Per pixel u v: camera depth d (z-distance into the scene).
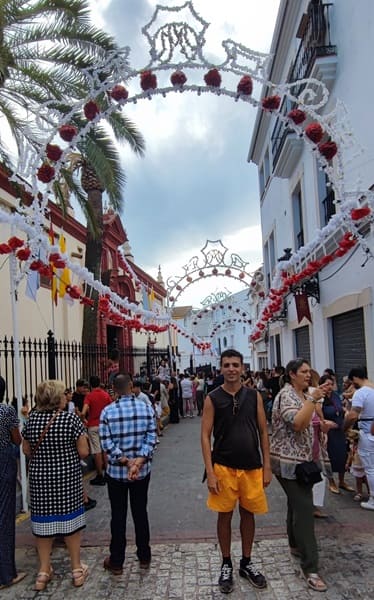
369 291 8.47
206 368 30.44
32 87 9.21
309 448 4.32
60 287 8.34
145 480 4.61
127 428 4.55
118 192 11.11
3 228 11.47
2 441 4.32
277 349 19.73
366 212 5.77
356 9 8.30
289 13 12.70
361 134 8.28
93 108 5.68
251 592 4.05
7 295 11.92
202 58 5.48
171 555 4.89
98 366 12.20
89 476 8.56
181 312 48.25
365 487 6.93
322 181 11.37
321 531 5.30
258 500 4.12
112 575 4.47
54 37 9.20
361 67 8.19
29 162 5.71
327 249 10.10
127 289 22.56
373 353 8.38
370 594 3.95
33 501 4.30
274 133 16.33
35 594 4.17
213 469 4.18
